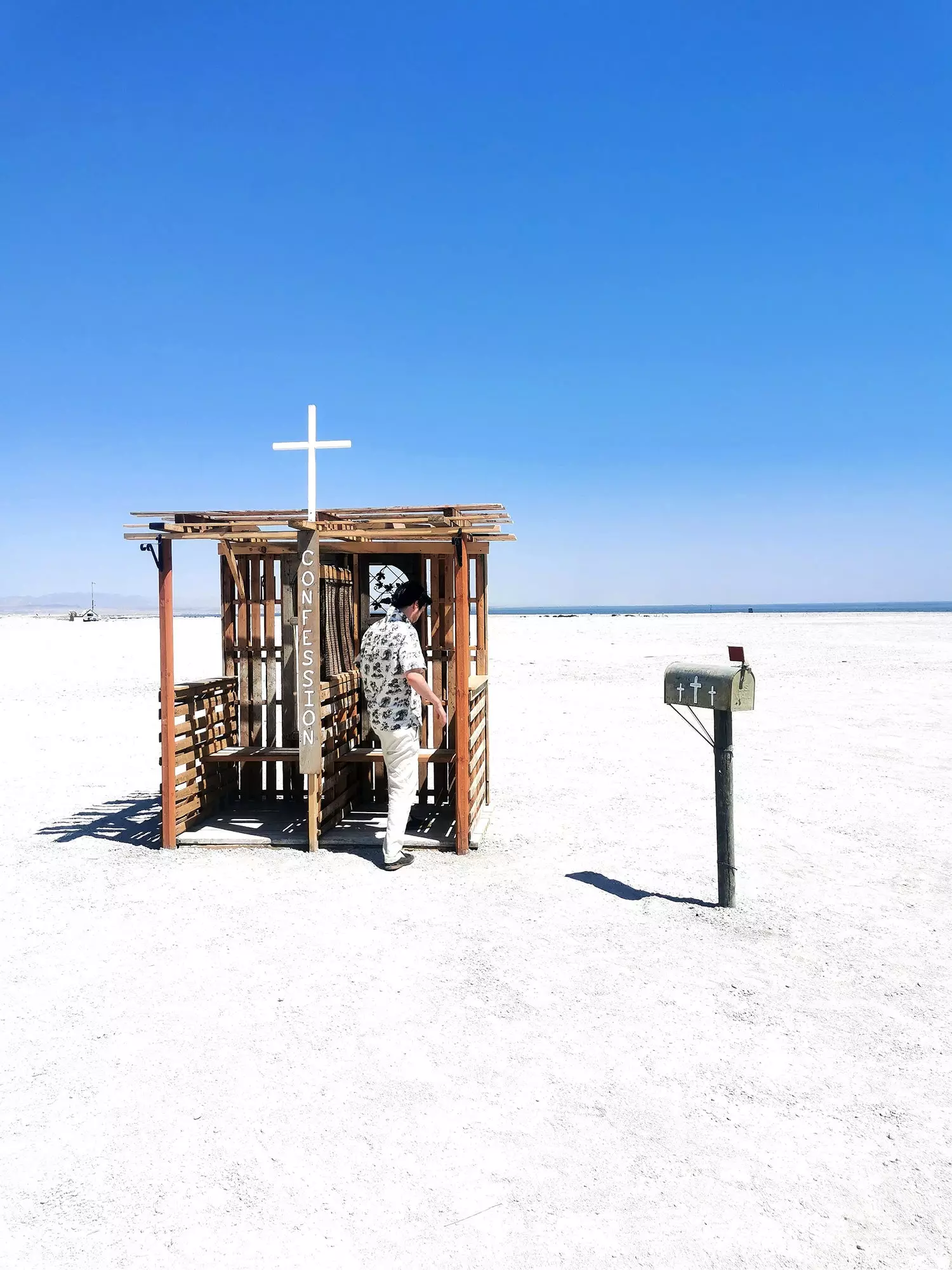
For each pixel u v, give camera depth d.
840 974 4.39
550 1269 2.40
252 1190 2.74
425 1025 3.84
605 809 7.91
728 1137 3.02
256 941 4.81
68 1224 2.59
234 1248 2.49
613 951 4.67
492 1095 3.28
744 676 5.14
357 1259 2.44
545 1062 3.53
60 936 4.89
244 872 6.08
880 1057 3.58
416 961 4.53
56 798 8.44
